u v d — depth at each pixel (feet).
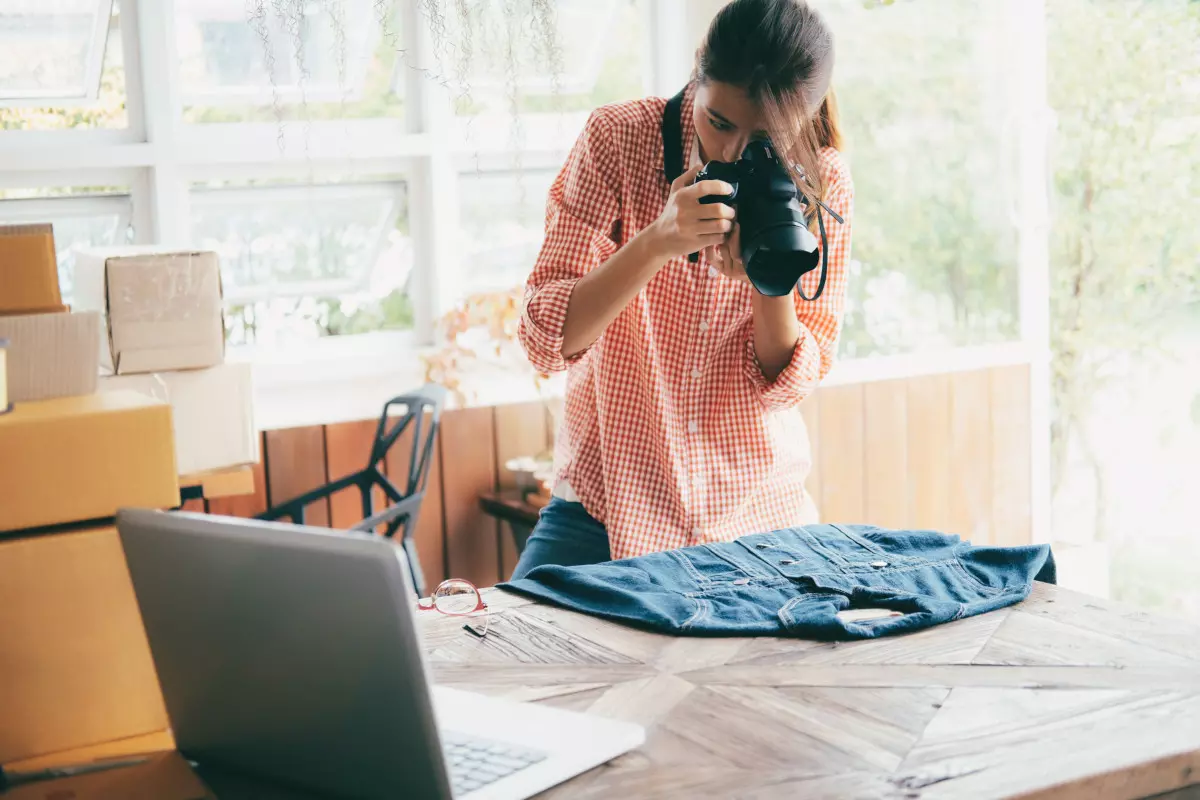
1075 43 10.51
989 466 11.39
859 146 10.41
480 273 10.68
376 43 9.66
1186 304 9.93
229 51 9.50
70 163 9.11
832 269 6.07
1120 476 10.82
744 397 6.14
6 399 3.73
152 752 3.68
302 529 3.06
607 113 6.00
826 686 3.95
